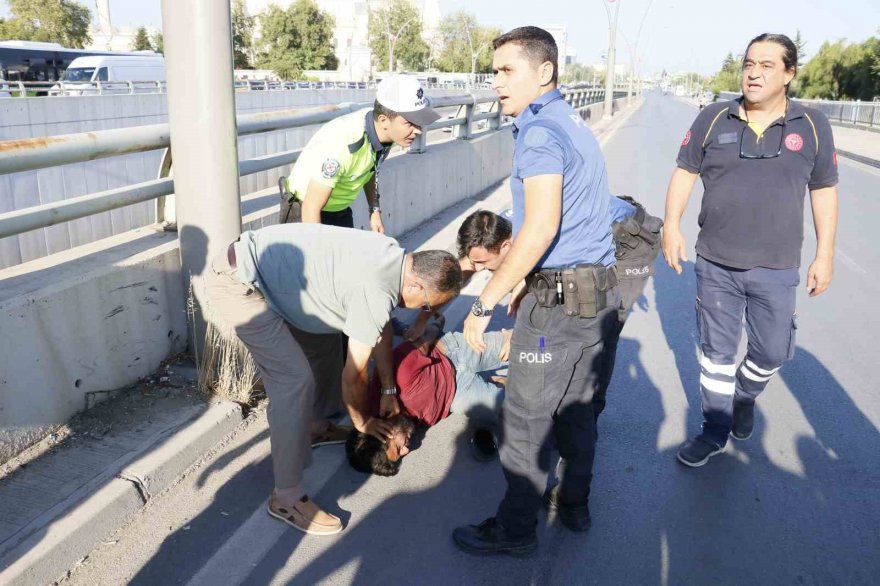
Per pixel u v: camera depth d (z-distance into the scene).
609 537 2.97
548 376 2.62
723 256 3.31
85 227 15.09
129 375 3.59
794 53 3.03
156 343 3.75
